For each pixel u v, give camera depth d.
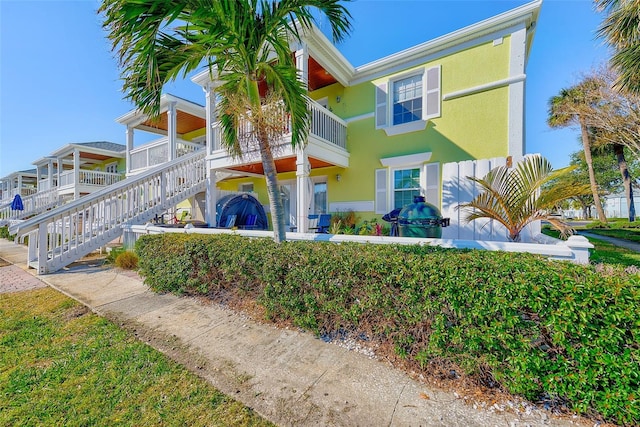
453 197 5.17
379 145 8.98
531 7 6.49
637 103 12.05
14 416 2.10
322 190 10.33
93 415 2.12
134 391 2.40
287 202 11.55
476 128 7.38
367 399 2.30
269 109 4.51
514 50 6.90
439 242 3.82
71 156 20.09
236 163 8.59
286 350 3.07
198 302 4.53
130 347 3.13
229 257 4.14
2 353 2.99
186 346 3.18
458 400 2.24
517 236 4.00
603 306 1.90
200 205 12.41
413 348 2.67
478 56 7.38
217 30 3.49
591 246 2.86
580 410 1.94
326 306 3.17
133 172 14.02
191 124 14.47
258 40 4.05
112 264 7.40
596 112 14.05
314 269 3.25
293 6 3.88
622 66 7.77
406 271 2.64
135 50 3.17
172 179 10.06
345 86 9.56
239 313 4.04
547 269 2.24
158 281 5.12
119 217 8.59
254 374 2.66
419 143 8.26
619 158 20.12
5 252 10.41
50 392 2.38
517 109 6.85
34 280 6.06
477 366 2.30
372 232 8.30
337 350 3.03
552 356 2.12
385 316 2.78
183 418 2.10
